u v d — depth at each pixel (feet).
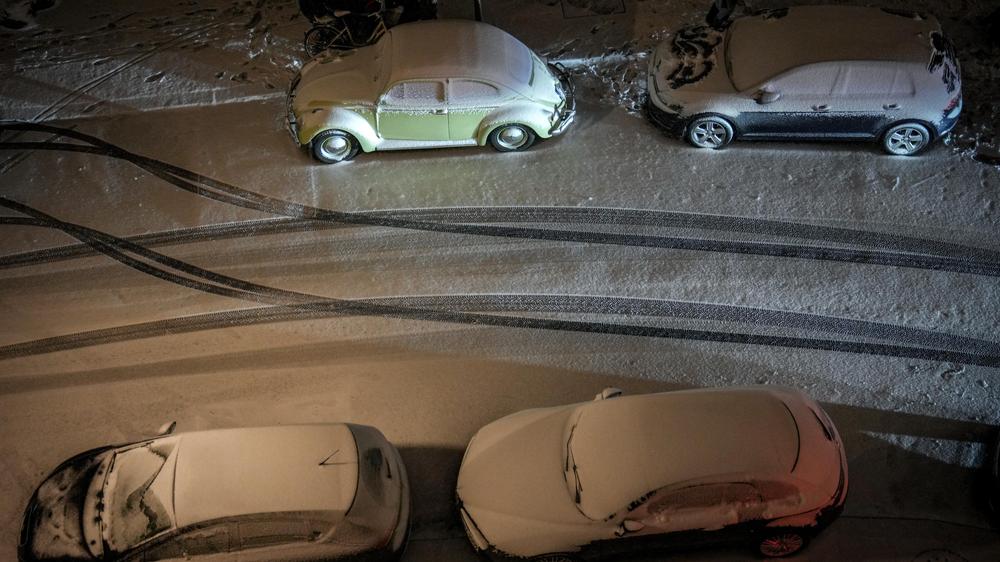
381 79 30.94
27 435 26.66
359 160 33.27
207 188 32.78
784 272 29.19
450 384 27.22
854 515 23.76
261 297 29.60
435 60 30.40
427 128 31.76
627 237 30.50
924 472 24.56
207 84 36.19
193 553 21.07
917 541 23.20
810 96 30.17
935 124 30.37
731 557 22.80
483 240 30.76
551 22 37.52
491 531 21.89
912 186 31.07
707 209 31.01
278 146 33.94
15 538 24.53
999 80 33.88
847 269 29.14
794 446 21.03
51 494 22.72
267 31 37.99
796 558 22.88
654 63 32.96
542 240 30.63
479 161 32.96
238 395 27.27
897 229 30.04
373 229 31.27
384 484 22.50
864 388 26.35
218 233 31.48
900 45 29.91
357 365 27.81
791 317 28.14
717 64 31.68
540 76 31.99
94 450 23.79
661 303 28.73
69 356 28.40
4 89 36.40
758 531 21.09
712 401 21.94
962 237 29.71
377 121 31.37
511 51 31.58
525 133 32.27
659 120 32.24
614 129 33.55
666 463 20.86
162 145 34.27
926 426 25.45
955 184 31.07
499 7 38.37
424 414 26.63
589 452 21.79
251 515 21.15
